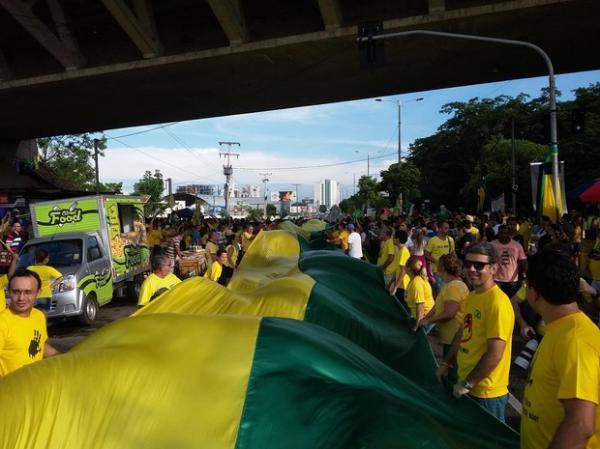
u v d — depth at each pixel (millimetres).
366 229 22422
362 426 2918
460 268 5773
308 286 5855
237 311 5266
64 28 22875
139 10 21312
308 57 21969
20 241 16531
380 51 15703
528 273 2801
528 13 18125
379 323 6320
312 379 3271
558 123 38719
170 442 2820
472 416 4086
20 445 2711
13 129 34875
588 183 20969
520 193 39469
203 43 22094
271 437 2902
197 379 3104
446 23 18844
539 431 2713
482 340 4223
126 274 14414
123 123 34562
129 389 2984
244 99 28500
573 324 2633
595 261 9656
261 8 21078
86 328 11406
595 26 19188
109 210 13852
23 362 4430
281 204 109812
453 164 51094
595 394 2475
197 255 17047
